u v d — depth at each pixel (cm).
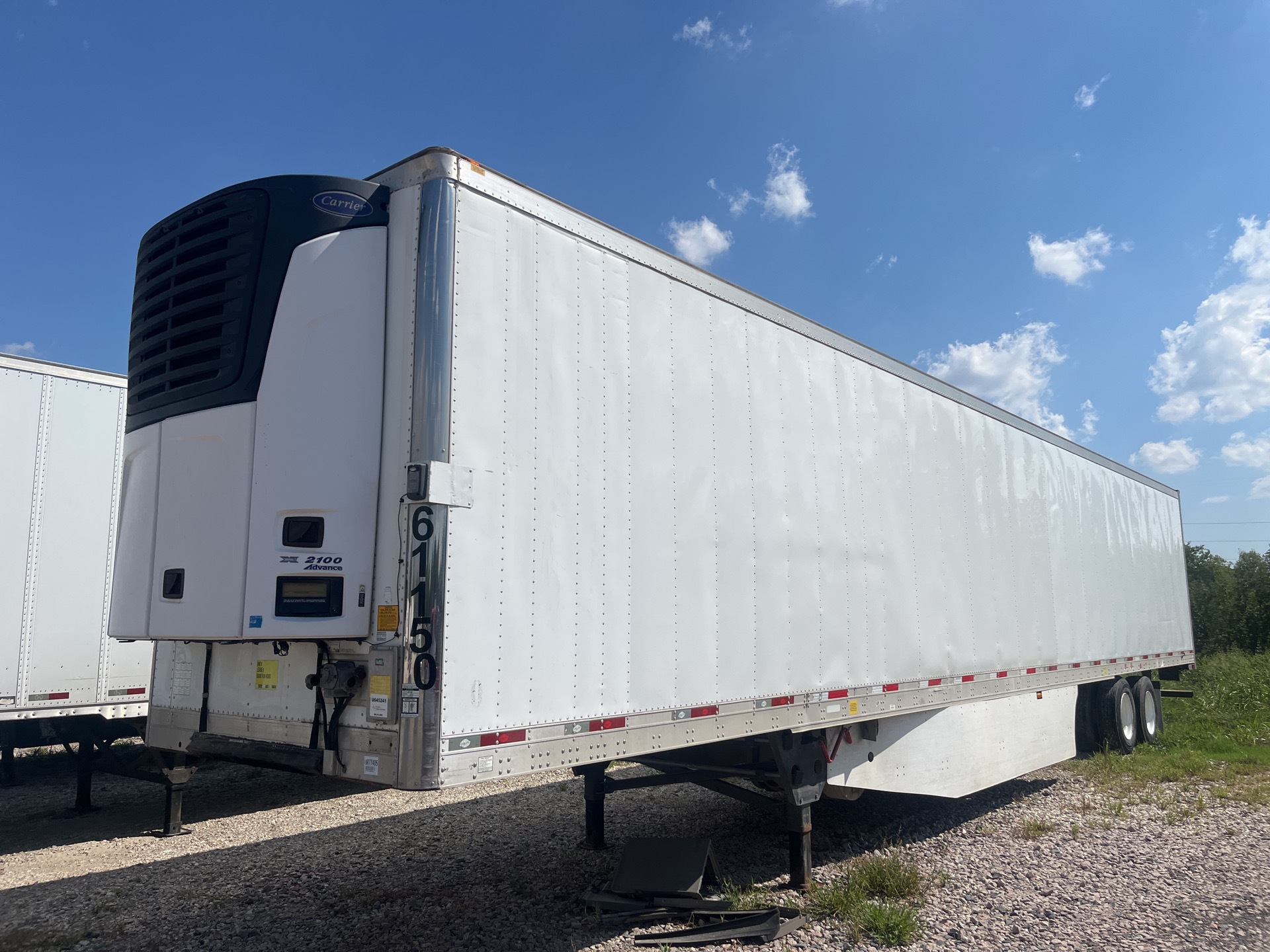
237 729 385
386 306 359
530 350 366
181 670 425
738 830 659
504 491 345
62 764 994
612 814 713
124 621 400
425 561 312
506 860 569
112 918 460
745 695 459
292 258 362
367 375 351
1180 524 1324
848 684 541
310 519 338
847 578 553
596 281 404
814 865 570
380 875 537
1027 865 572
